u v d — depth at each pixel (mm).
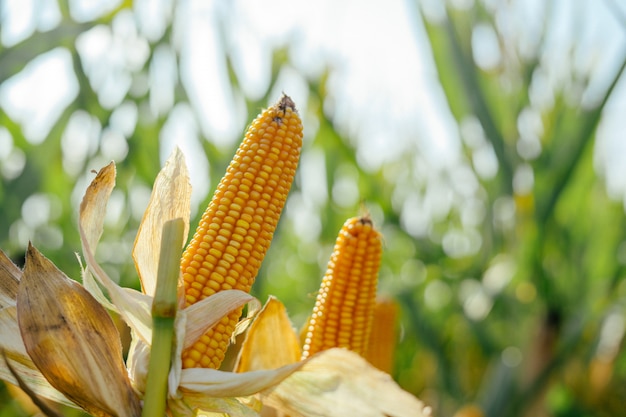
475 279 2471
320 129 2545
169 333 803
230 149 1954
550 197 2090
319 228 2918
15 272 873
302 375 823
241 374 809
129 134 2154
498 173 2227
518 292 2371
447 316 2627
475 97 2250
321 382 818
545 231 2109
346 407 812
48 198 2270
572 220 2262
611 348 2611
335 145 2486
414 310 2332
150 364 800
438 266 2572
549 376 2107
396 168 3092
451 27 2303
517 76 2270
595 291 2191
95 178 875
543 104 2203
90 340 823
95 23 1919
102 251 2293
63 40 1939
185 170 884
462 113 2359
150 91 2191
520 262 2158
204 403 819
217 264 836
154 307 802
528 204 2170
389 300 1103
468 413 1798
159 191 880
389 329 1095
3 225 1854
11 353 848
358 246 911
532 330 2168
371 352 1086
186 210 880
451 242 3000
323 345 910
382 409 802
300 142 870
